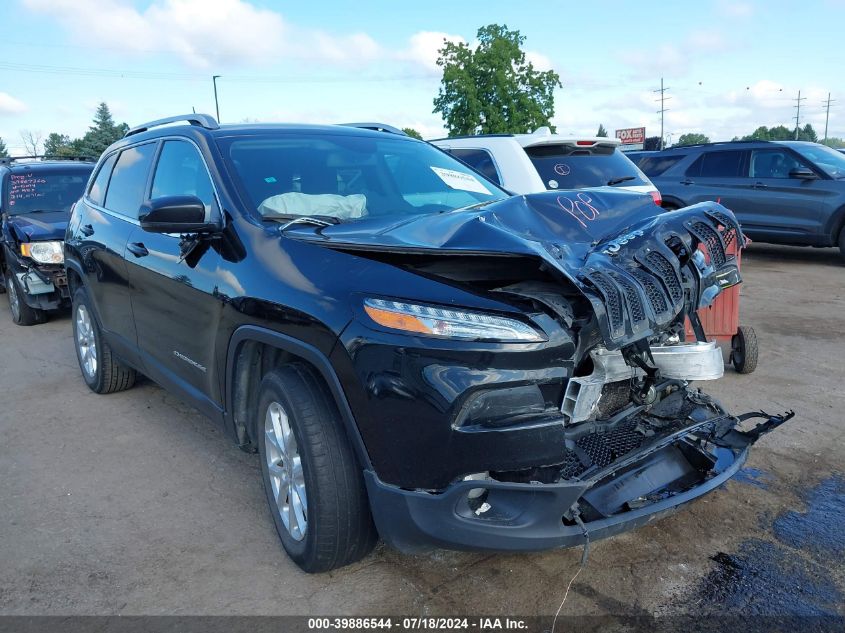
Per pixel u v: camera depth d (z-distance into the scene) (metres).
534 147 7.66
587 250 3.00
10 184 8.89
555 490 2.55
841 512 3.51
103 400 5.48
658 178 12.73
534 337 2.57
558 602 2.87
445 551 3.24
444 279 2.69
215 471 4.16
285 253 3.05
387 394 2.56
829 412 4.80
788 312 7.89
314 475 2.81
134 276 4.34
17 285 8.05
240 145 3.90
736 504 3.61
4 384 6.01
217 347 3.43
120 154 5.15
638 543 3.28
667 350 3.05
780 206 11.33
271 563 3.20
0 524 3.61
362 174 4.01
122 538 3.45
